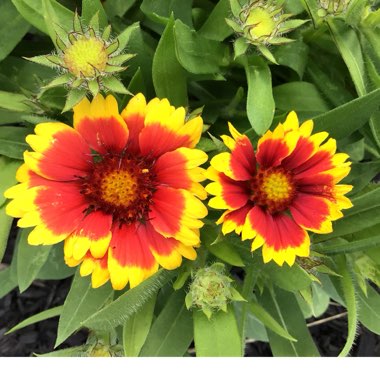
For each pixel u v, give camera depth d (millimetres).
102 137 169
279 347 222
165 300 220
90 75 160
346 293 192
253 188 175
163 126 167
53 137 166
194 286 176
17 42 209
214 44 194
